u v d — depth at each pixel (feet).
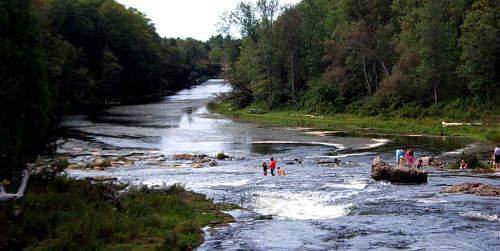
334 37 238.27
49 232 34.76
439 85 188.14
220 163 103.04
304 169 90.94
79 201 44.21
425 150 118.93
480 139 135.03
